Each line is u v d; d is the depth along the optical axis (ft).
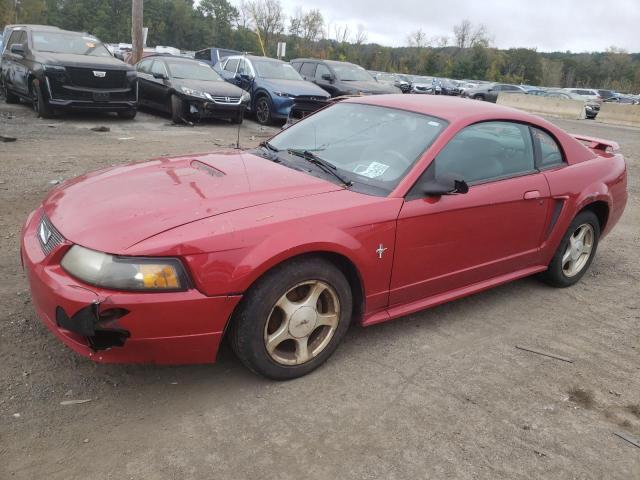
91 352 8.45
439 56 249.14
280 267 9.20
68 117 38.19
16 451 7.81
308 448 8.35
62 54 36.63
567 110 90.38
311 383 9.99
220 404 9.22
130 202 9.39
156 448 8.12
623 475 8.34
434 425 9.09
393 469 8.05
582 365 11.34
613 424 9.51
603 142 16.75
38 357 10.00
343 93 48.37
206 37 283.59
